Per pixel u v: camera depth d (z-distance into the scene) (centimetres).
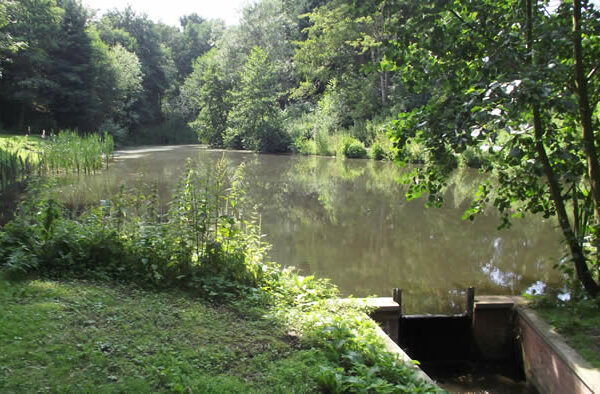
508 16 543
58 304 420
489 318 605
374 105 3666
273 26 4984
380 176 2133
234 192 643
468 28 544
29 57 3572
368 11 546
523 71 434
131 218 629
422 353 620
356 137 3384
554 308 572
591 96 546
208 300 508
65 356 329
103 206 614
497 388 537
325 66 4169
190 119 5809
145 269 539
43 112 4072
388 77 3822
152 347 368
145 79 6019
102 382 306
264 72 3794
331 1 3844
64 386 293
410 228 1167
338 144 3206
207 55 6406
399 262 905
